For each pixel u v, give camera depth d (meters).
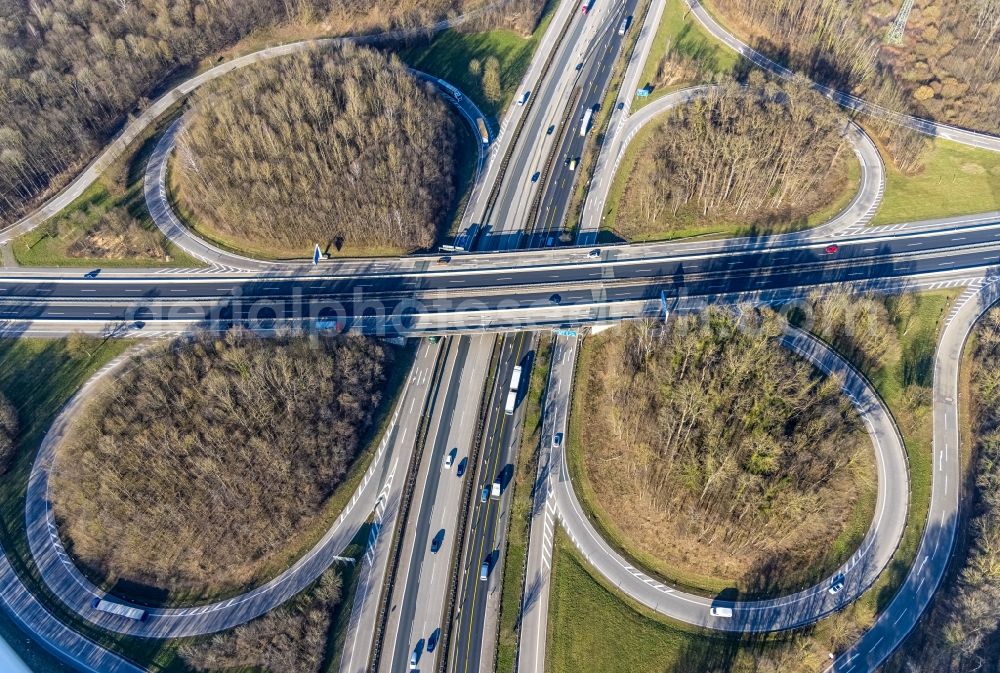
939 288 152.75
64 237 166.75
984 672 102.88
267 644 106.31
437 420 138.00
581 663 106.62
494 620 111.44
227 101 178.50
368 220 163.75
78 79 188.00
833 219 169.25
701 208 173.62
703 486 115.50
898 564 115.94
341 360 137.25
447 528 122.69
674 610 112.12
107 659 107.50
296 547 120.19
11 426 131.75
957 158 182.12
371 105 182.25
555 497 126.81
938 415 134.62
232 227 166.50
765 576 114.69
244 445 122.94
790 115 176.50
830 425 122.12
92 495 119.88
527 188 181.62
